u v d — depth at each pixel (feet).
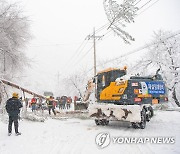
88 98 59.88
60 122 47.93
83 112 60.90
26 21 74.33
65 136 32.99
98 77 46.96
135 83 40.83
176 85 99.91
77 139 31.04
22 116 52.21
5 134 34.50
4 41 68.90
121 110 39.17
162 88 42.19
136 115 37.86
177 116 52.95
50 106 62.90
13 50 72.54
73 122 48.06
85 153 24.50
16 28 72.38
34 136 33.04
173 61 101.71
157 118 51.13
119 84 41.98
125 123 46.29
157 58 103.76
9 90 73.72
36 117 49.96
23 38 75.00
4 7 70.74
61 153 24.50
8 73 72.74
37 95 59.93
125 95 40.88
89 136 32.94
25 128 39.60
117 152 24.81
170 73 100.42
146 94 40.68
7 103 33.78
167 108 74.59
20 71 75.92
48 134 34.42
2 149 26.63
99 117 41.45
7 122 44.80
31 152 25.16
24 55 74.28
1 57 71.61
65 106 99.91
